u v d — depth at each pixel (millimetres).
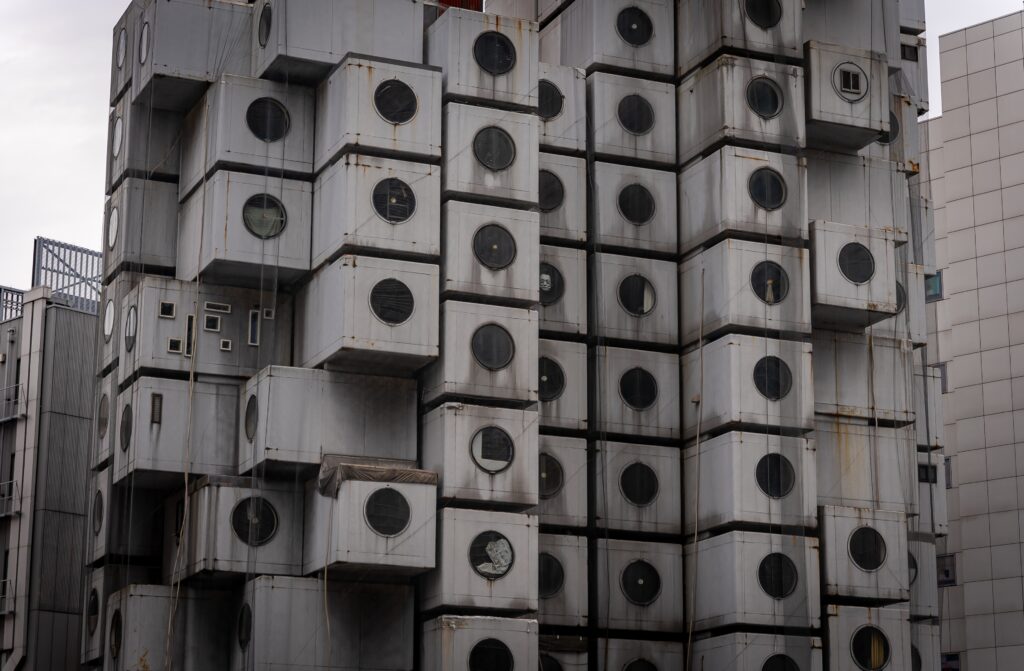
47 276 125812
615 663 94875
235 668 88688
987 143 139000
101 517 95625
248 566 88625
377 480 87875
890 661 94750
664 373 100375
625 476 98125
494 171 95375
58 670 110062
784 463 95562
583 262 100812
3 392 116250
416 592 91562
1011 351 133875
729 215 98625
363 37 96250
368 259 90250
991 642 129750
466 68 96750
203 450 92312
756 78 101625
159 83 96750
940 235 140750
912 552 101500
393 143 92875
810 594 93625
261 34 97188
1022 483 130750
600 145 102938
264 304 95312
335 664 87312
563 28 109062
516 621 89000
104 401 98188
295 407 89938
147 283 93250
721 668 92875
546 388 97875
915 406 104562
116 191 100562
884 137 103938
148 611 89250
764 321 97688
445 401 92125
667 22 106812
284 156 95188
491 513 90438
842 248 100438
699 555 96500
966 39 142250
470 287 93188
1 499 113750
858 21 108062
